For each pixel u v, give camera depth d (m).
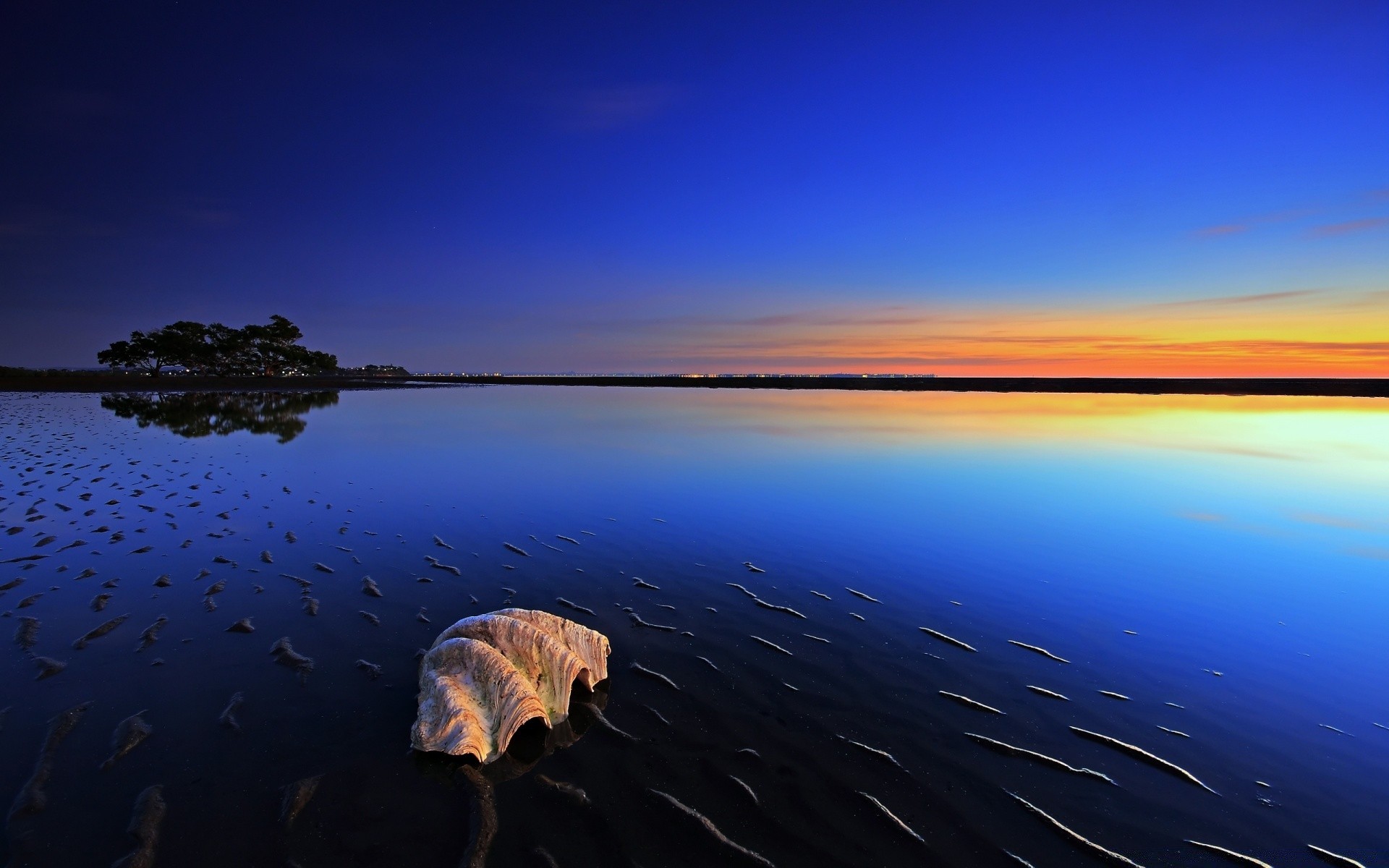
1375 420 33.94
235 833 3.82
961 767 4.86
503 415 35.53
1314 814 4.46
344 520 11.38
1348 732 5.48
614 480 15.76
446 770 4.53
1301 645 7.11
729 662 6.48
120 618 6.90
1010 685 6.15
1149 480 16.20
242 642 6.46
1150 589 8.77
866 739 5.18
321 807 4.08
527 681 5.28
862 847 3.99
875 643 7.02
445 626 7.05
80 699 5.25
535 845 3.86
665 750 4.91
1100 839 4.15
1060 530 11.58
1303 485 15.73
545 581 8.62
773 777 4.64
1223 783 4.77
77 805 3.99
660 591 8.41
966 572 9.38
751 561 9.71
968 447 22.36
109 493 12.74
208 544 9.67
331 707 5.29
